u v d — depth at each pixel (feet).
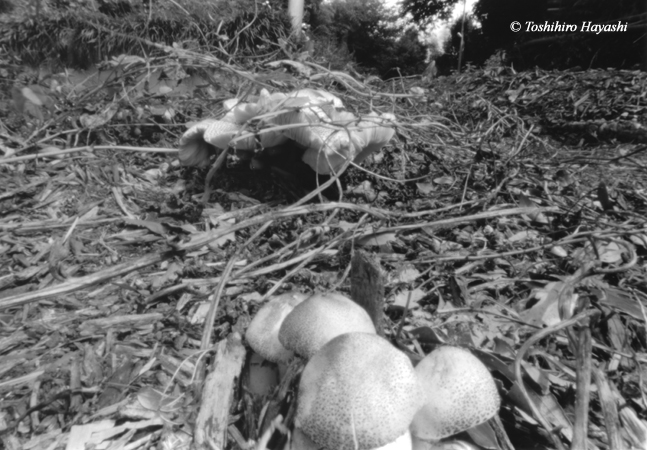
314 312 3.99
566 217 9.08
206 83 16.43
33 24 19.61
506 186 11.01
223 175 11.27
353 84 15.29
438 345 5.24
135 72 14.35
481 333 6.05
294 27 25.72
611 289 6.76
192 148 10.82
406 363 3.47
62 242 8.12
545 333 4.34
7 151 11.28
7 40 19.34
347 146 9.21
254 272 7.27
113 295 7.15
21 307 6.77
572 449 3.81
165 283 7.38
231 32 23.44
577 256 7.84
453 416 3.56
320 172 10.16
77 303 6.92
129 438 4.59
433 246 8.30
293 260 7.39
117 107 12.84
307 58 18.75
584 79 22.76
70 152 11.18
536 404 4.58
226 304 6.57
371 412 3.19
